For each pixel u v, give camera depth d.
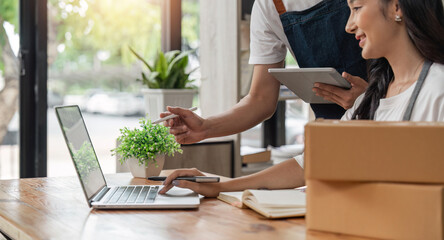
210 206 1.26
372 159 0.91
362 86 1.55
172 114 1.50
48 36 2.84
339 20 1.87
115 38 3.44
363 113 1.39
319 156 0.94
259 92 1.79
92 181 1.34
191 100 2.84
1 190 1.50
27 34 2.77
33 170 2.82
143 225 1.07
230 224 1.08
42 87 2.81
